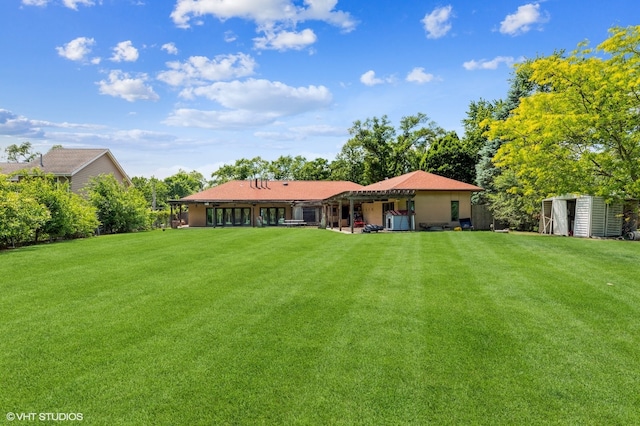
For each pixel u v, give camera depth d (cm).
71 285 753
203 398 331
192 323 524
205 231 2288
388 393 339
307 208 3503
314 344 449
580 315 545
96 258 1103
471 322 520
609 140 1226
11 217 1395
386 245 1366
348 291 693
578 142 1270
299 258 1087
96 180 2534
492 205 2444
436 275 823
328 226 2884
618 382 355
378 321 528
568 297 636
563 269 870
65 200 1825
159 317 550
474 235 1723
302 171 5256
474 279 779
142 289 719
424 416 304
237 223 3506
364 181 4534
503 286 717
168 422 297
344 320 534
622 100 1106
